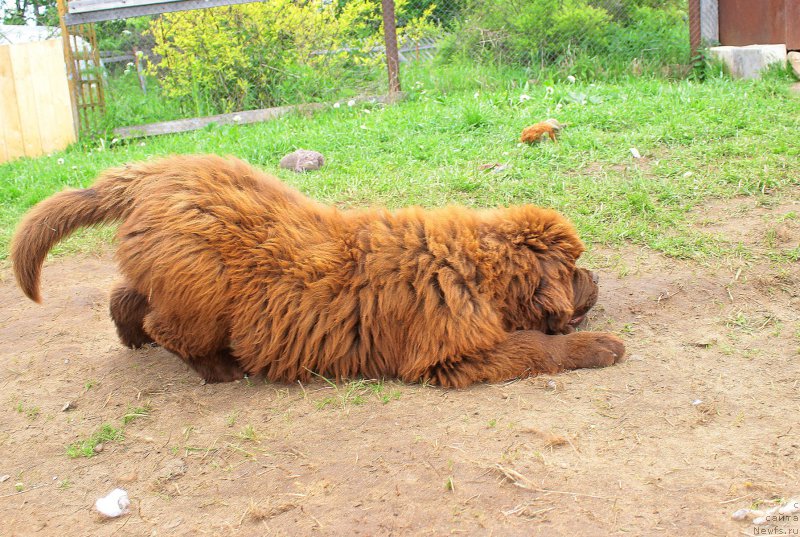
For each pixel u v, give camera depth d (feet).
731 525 8.71
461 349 12.56
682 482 9.57
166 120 36.86
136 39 46.16
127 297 14.78
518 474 9.92
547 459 10.32
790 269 15.64
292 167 25.05
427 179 22.15
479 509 9.48
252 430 11.73
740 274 15.69
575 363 12.96
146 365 14.76
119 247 12.94
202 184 12.98
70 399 13.70
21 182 28.22
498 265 12.88
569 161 22.21
